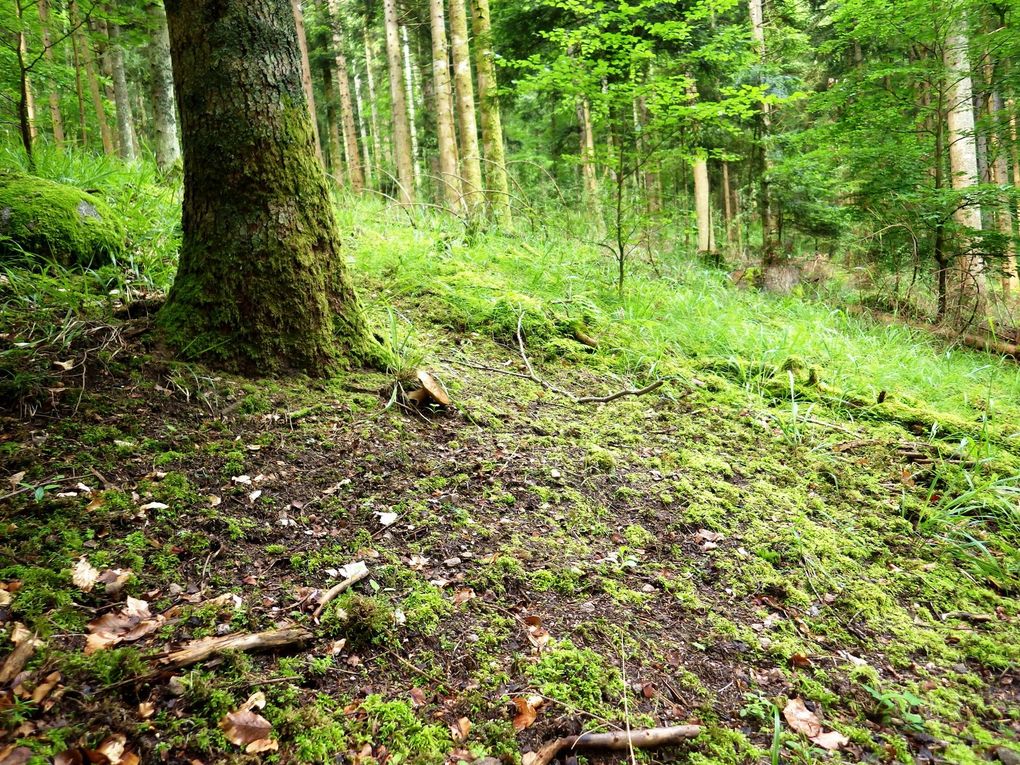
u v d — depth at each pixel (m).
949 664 2.30
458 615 2.23
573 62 5.60
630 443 3.67
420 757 1.71
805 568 2.77
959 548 2.98
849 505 3.33
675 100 5.67
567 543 2.72
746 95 5.52
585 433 3.70
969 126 9.05
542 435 3.61
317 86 22.05
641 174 10.92
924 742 1.95
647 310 5.82
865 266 9.10
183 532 2.32
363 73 26.53
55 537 2.16
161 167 7.41
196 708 1.70
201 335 3.26
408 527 2.61
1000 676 2.26
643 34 8.02
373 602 2.15
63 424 2.69
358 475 2.85
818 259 10.05
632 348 5.03
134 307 3.55
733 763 1.83
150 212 5.26
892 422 4.37
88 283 3.96
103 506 2.33
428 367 3.99
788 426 4.08
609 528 2.89
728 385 4.57
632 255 7.73
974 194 7.47
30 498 2.29
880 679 2.21
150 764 1.55
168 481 2.53
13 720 1.53
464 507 2.81
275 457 2.83
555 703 1.95
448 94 10.45
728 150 12.49
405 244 6.07
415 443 3.19
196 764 1.58
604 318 5.41
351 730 1.76
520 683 2.01
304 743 1.69
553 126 16.42
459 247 6.27
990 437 4.15
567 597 2.42
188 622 1.96
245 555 2.30
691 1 8.18
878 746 1.92
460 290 5.26
